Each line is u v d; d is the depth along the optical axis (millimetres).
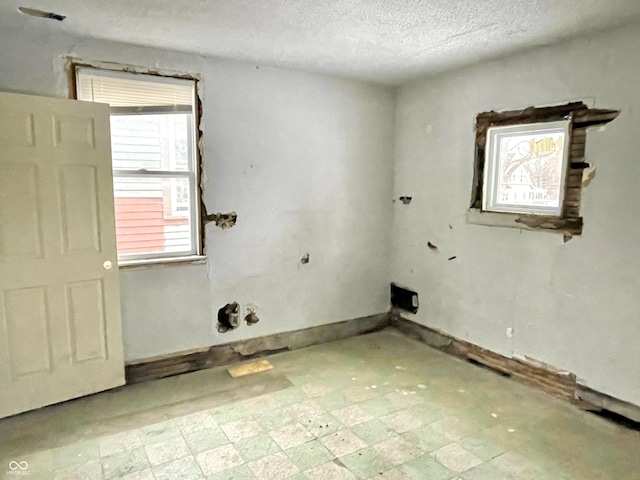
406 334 4262
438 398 2992
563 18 2400
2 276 2586
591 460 2318
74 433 2539
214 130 3314
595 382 2799
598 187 2695
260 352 3732
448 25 2531
